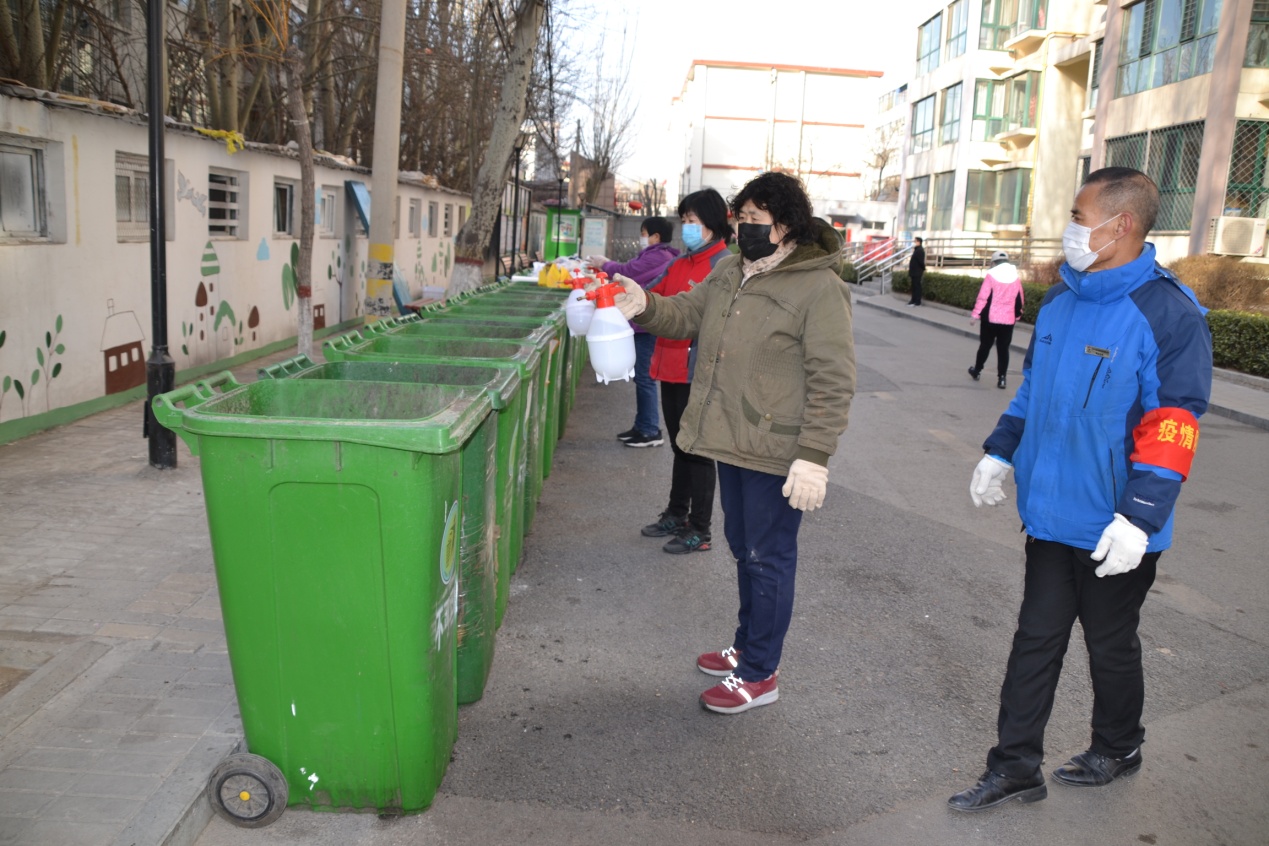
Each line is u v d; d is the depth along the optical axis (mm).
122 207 8414
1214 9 20109
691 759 3457
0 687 3486
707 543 5715
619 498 6805
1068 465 2994
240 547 2736
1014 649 3227
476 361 4270
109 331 8117
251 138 13656
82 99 7691
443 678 3066
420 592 2785
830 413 3350
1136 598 3137
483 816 3059
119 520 5352
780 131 82625
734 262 3732
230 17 10812
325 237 13852
